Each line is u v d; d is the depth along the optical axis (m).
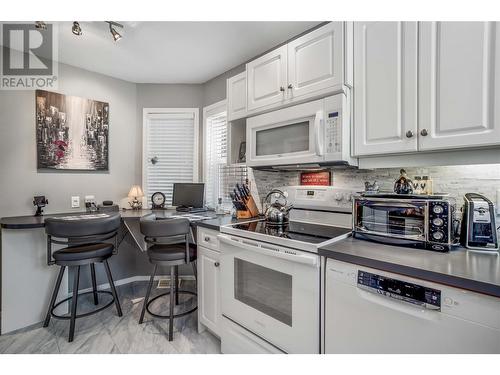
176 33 2.02
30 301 2.03
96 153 2.71
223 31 1.99
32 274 2.04
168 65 2.57
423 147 1.21
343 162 1.47
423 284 0.90
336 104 1.46
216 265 1.79
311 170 1.99
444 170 1.39
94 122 2.70
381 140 1.36
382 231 1.30
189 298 2.53
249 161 1.96
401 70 1.28
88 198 2.67
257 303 1.48
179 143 3.07
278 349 1.37
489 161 1.16
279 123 1.75
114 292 2.16
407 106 1.26
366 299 1.03
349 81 1.45
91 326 2.02
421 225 1.17
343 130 1.44
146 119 3.03
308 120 1.60
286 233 1.51
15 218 2.15
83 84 2.64
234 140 2.23
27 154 2.32
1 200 2.20
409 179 1.44
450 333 0.84
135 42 2.15
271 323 1.40
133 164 3.01
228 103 2.20
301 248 1.27
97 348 1.76
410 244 1.19
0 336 1.89
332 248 1.18
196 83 3.03
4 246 1.93
